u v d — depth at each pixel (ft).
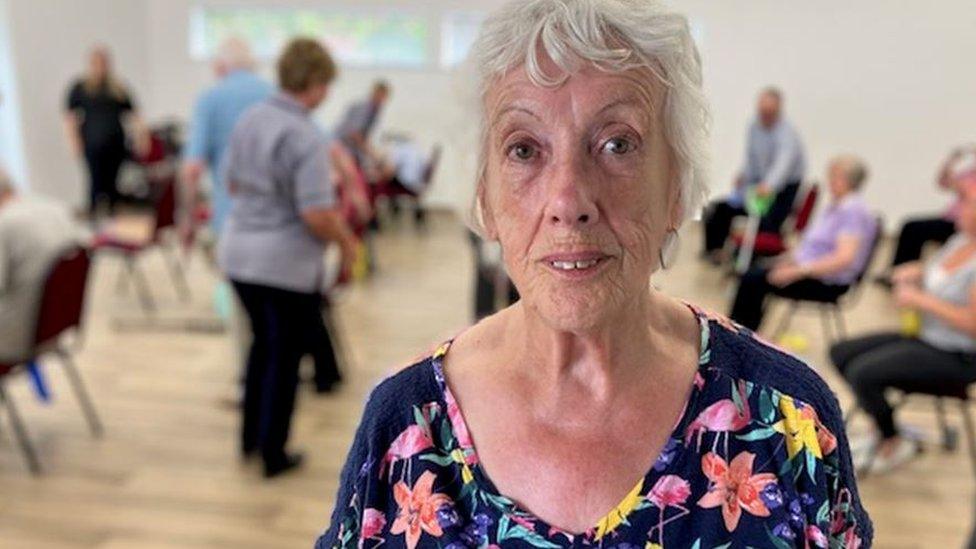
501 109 2.20
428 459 2.42
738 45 22.04
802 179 17.08
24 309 8.50
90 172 21.29
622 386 2.37
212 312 14.26
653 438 2.35
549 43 2.07
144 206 22.79
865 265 12.10
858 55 21.71
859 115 22.11
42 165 21.43
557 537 2.28
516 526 2.32
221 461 8.97
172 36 24.21
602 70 2.07
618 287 2.20
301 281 8.03
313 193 7.68
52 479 8.47
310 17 23.67
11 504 7.97
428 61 23.54
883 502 8.29
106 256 17.93
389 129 24.00
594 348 2.34
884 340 9.13
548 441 2.36
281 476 8.65
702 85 2.29
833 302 12.35
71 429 9.62
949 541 7.64
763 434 2.34
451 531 2.33
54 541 7.39
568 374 2.37
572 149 2.11
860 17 21.44
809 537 2.29
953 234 15.96
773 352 2.55
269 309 8.10
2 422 9.74
